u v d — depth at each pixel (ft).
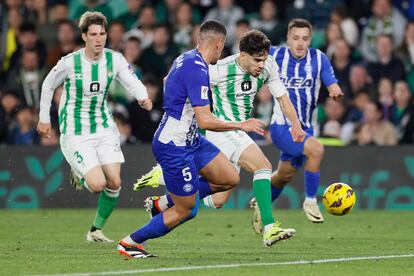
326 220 126.41
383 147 146.82
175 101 77.15
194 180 78.33
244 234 106.32
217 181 82.07
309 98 107.86
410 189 146.92
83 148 95.71
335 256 83.76
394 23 169.27
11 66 162.71
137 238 80.94
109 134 97.50
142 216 132.05
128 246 81.30
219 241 98.02
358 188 146.41
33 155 145.89
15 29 166.09
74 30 174.19
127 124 153.48
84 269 73.61
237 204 146.41
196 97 75.66
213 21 77.92
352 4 174.50
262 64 86.17
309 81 107.24
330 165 146.61
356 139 155.84
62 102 97.14
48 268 74.43
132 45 161.99
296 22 106.22
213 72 93.81
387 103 157.38
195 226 116.98
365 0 173.58
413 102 158.20
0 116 156.87
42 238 101.40
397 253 86.53
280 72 107.24
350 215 134.92
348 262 78.95
